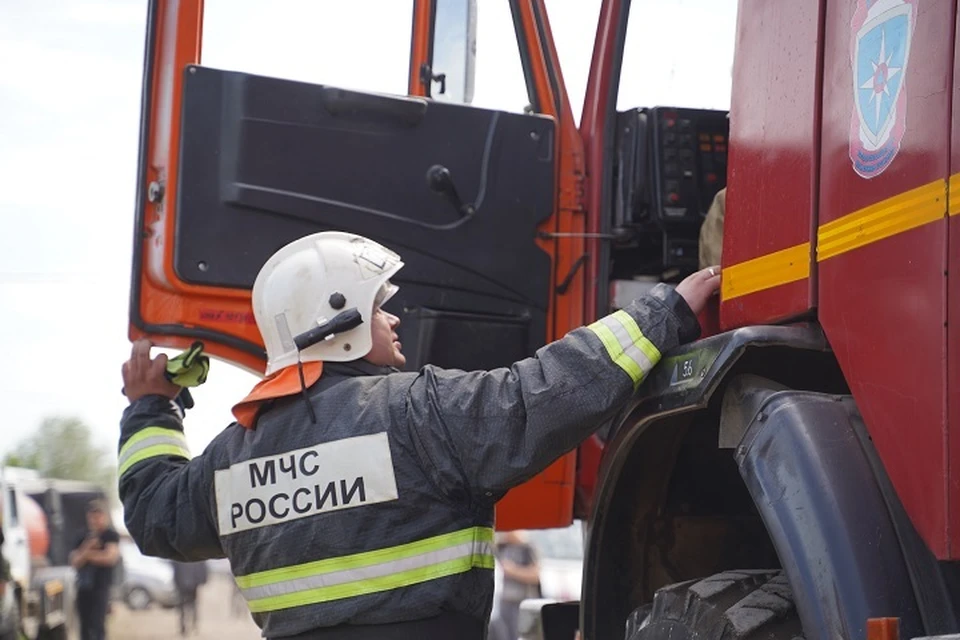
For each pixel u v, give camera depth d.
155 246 3.35
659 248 3.79
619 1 3.64
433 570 2.47
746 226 2.52
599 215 3.63
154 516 2.74
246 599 2.60
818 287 2.28
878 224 2.11
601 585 2.85
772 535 2.15
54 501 15.06
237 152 3.34
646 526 2.88
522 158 3.59
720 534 2.91
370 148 3.46
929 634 2.00
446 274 3.50
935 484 1.96
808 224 2.31
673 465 2.81
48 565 14.06
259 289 2.74
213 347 3.36
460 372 2.55
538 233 3.60
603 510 2.83
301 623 2.48
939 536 1.95
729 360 2.31
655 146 3.62
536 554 11.20
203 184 3.33
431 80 3.64
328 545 2.48
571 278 3.61
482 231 3.54
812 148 2.31
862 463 2.13
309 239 2.76
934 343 1.97
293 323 2.65
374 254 2.73
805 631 2.07
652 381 2.57
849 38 2.23
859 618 2.00
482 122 3.56
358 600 2.45
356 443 2.49
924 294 1.99
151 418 2.97
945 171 1.96
